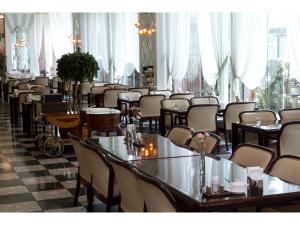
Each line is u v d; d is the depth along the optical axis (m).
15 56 21.48
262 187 2.72
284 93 8.06
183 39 11.12
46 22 20.98
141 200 3.03
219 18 9.36
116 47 15.58
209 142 4.08
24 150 7.86
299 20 7.38
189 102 8.42
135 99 9.96
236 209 2.85
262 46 8.39
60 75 7.27
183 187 2.87
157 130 9.62
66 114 7.31
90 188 4.16
